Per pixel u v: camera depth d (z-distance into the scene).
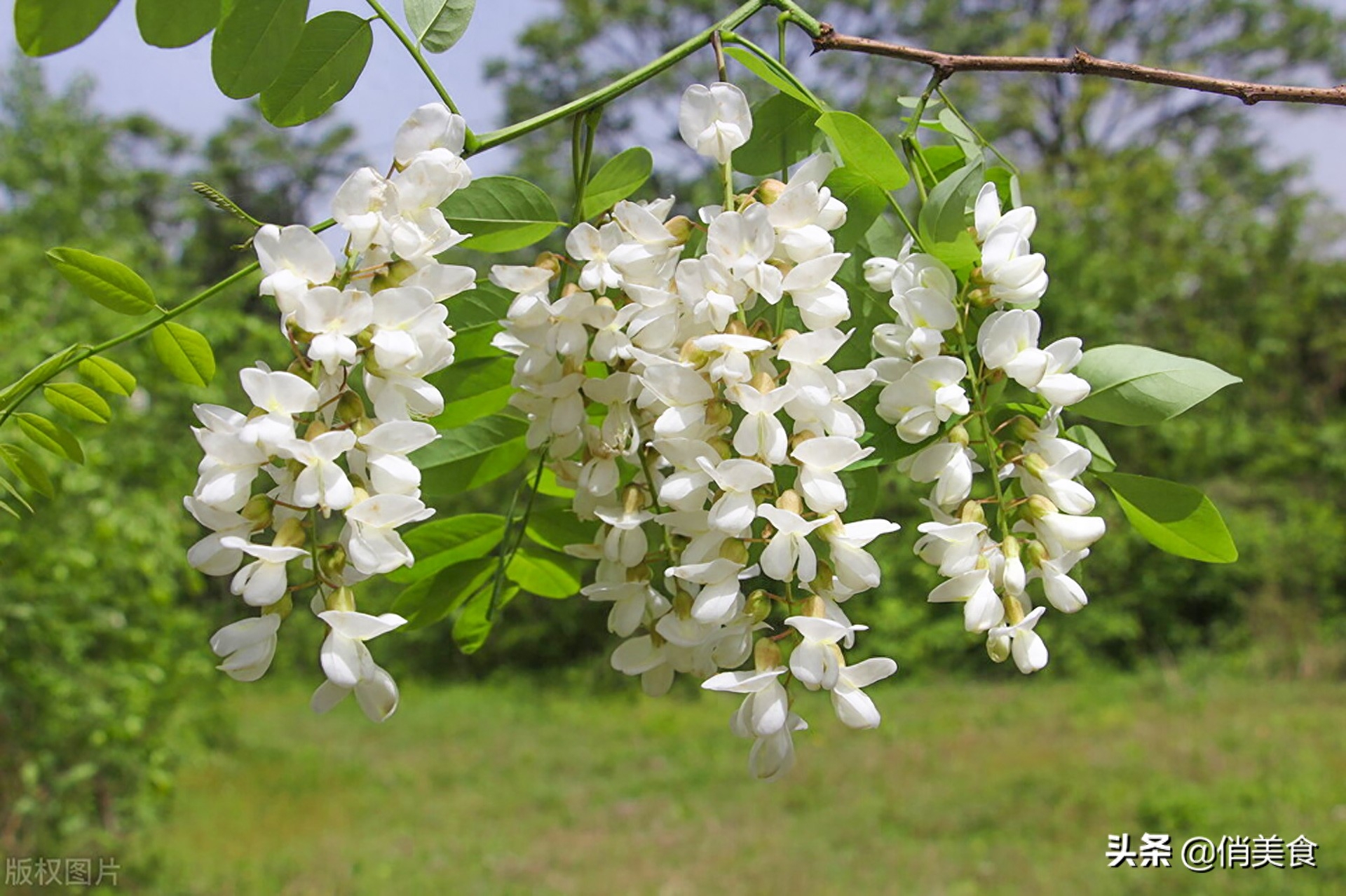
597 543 1.32
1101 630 12.89
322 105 1.18
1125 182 16.28
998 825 7.71
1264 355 15.70
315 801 9.52
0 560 1.46
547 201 1.38
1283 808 7.36
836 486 1.06
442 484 1.53
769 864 7.30
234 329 7.35
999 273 1.16
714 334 1.09
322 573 1.01
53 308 6.44
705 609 1.06
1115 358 1.25
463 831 8.55
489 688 15.55
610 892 6.99
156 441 6.81
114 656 6.25
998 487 1.17
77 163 15.55
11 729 5.91
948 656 13.11
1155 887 6.20
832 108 1.29
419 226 1.06
